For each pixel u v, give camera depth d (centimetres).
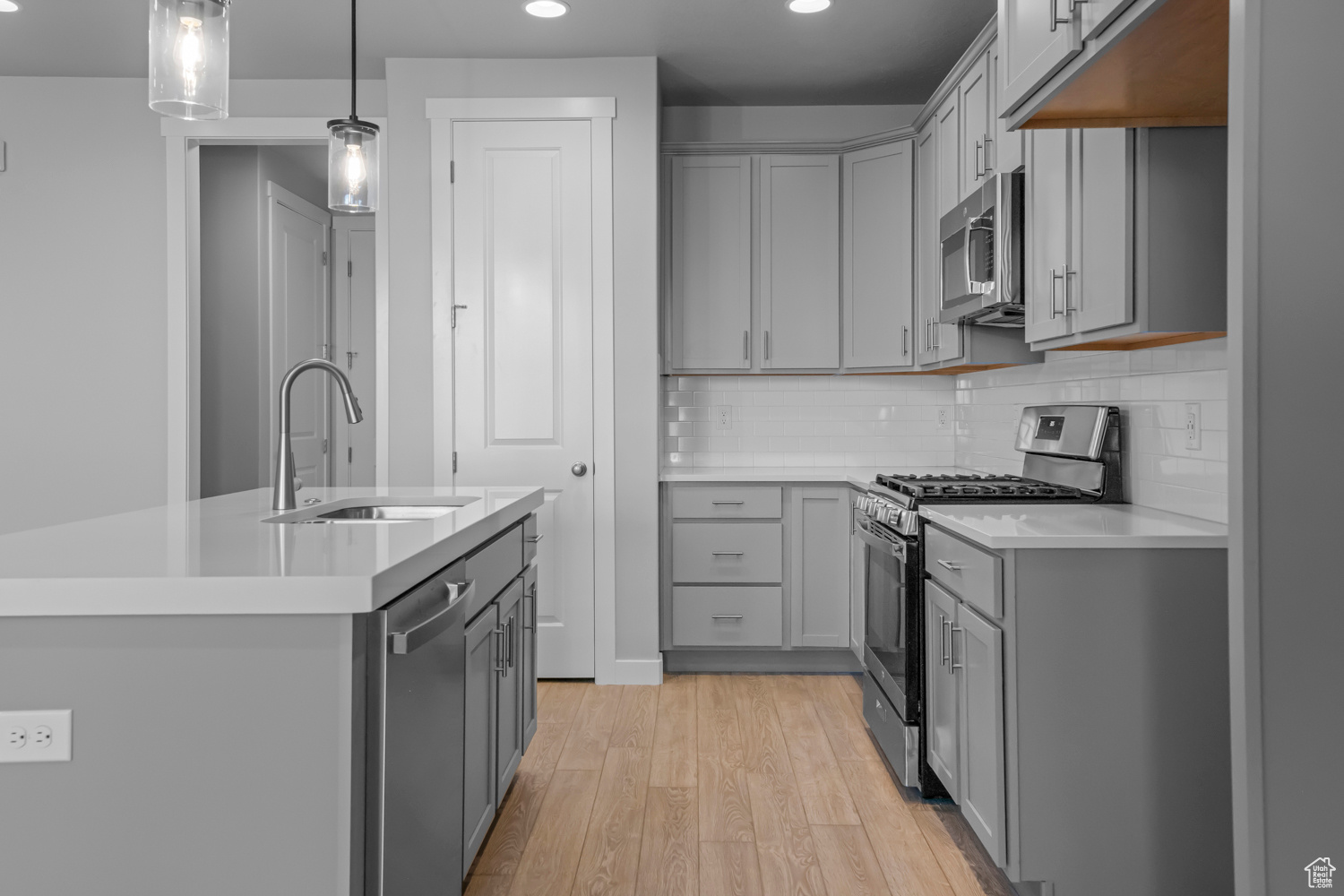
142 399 398
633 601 380
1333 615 122
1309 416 121
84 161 394
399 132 376
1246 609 122
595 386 379
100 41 356
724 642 388
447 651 169
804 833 239
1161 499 244
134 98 394
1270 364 121
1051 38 172
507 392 381
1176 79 170
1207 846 194
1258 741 122
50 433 399
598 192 377
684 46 362
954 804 258
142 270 396
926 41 358
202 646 128
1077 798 194
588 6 326
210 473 462
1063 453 285
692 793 265
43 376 397
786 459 441
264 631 128
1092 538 193
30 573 129
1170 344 238
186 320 396
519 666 253
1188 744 194
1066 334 233
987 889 211
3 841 126
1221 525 211
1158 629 194
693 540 388
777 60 377
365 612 129
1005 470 368
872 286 402
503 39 356
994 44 292
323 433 542
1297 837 122
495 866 222
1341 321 121
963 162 326
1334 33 120
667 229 412
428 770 156
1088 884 194
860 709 344
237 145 455
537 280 379
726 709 344
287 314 496
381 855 133
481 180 377
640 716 336
